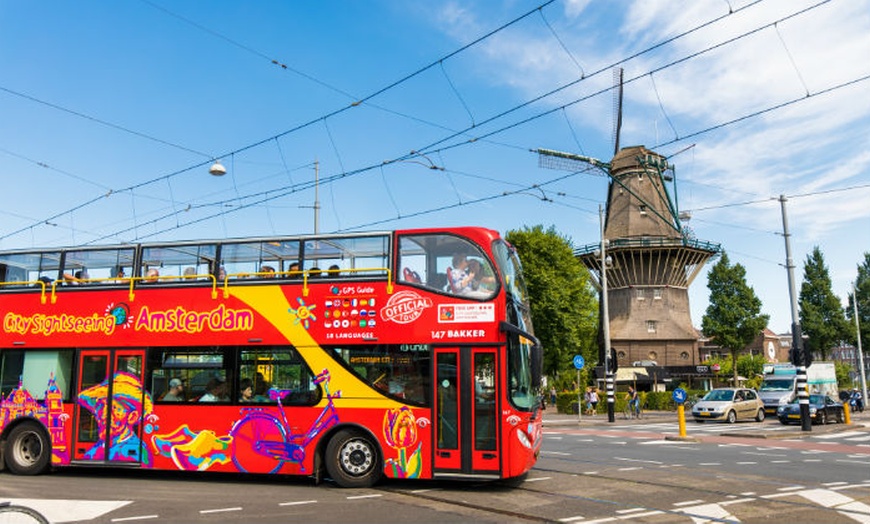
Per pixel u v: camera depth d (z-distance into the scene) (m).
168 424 11.64
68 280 12.62
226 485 11.26
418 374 10.82
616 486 11.13
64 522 8.47
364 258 11.44
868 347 80.88
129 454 11.71
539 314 47.84
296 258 11.72
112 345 12.12
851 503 9.74
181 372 11.76
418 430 10.64
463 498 10.02
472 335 10.71
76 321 12.39
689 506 9.47
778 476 12.52
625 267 56.50
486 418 10.47
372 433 10.80
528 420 10.55
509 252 11.62
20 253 13.07
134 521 8.49
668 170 56.56
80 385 12.14
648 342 55.91
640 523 8.40
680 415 21.23
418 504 9.55
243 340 11.58
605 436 22.89
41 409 12.26
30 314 12.67
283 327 11.45
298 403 11.16
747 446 19.19
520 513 8.95
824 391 41.34
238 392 11.45
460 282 10.97
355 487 10.87
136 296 12.20
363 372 11.02
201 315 11.84
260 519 8.55
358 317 11.20
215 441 11.40
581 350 52.09
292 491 10.62
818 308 79.00
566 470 13.08
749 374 70.50
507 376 10.55
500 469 10.30
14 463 12.31
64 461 12.01
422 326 10.92
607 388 32.03
